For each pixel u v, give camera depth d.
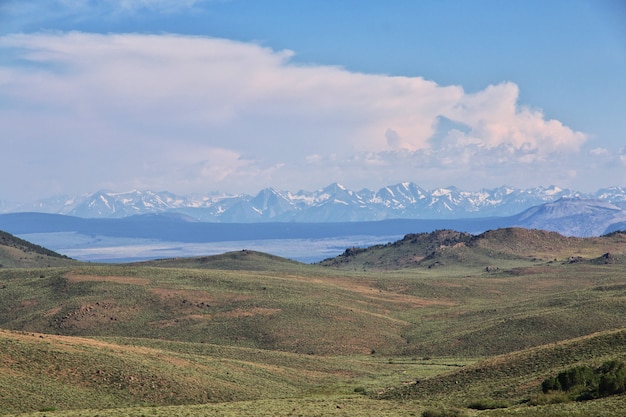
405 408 78.00
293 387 105.94
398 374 120.88
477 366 97.19
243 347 152.62
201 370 102.50
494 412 69.69
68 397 81.25
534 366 90.06
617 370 74.81
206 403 88.62
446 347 151.25
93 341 110.31
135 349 108.56
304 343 159.88
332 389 102.50
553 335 145.12
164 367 97.88
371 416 70.25
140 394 87.31
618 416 61.47
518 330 151.00
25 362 87.12
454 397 84.88
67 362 89.81
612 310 154.88
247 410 74.25
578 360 86.94
